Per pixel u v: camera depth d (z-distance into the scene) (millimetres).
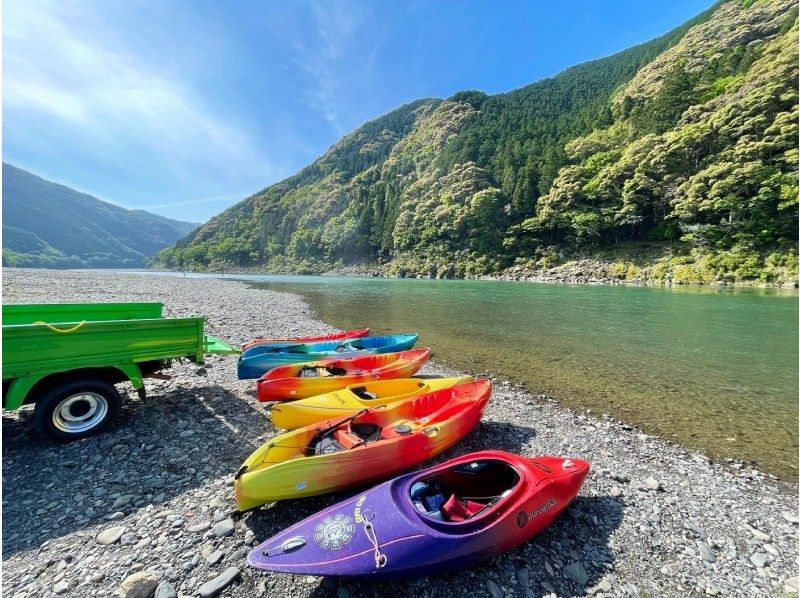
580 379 13609
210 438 7980
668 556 5348
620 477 7285
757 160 50844
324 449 6422
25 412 8531
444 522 4574
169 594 4254
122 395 9914
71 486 6117
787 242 47688
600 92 161125
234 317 23500
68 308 9859
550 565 5027
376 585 4570
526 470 5695
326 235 140125
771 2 99562
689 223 60156
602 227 73250
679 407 11172
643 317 27188
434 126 188125
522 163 102375
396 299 39750
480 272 85625
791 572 5160
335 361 11523
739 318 26438
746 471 7859
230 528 5320
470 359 16141
